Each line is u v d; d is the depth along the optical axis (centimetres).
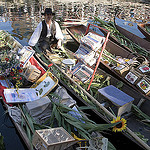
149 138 345
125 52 583
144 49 656
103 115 369
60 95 383
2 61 482
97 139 282
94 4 1286
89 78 450
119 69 467
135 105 409
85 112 391
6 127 345
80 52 458
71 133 324
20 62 453
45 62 530
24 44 680
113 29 743
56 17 930
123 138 323
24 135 300
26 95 390
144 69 463
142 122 376
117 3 1380
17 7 1086
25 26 825
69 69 498
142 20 1025
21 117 334
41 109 352
